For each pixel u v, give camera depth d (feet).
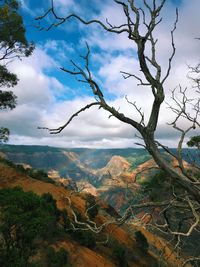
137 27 14.66
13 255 30.55
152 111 14.97
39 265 39.93
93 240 65.10
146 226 17.30
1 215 30.53
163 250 20.10
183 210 19.97
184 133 17.60
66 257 47.73
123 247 75.10
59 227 61.21
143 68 14.75
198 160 21.08
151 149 15.19
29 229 30.99
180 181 15.34
